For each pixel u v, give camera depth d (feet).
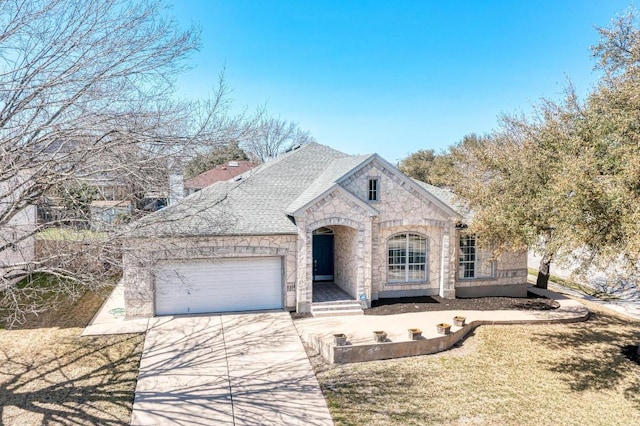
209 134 36.83
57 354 44.16
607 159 38.63
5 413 32.94
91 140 33.58
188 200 48.65
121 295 66.28
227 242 57.26
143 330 51.19
